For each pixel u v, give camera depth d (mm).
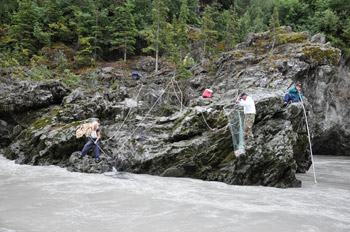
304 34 18953
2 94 15234
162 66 26156
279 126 9250
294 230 4691
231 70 17797
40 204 5812
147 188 7410
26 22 26594
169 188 7512
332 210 5945
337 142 19781
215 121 9938
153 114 12758
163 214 5328
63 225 4699
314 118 17000
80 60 25875
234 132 8797
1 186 7230
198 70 20250
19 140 12141
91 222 4859
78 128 10047
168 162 9547
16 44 24953
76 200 6129
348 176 10828
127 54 29641
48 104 15391
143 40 30500
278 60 16469
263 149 8602
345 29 21062
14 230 4438
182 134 9938
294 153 10258
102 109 12617
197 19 33188
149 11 31719
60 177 8445
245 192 7438
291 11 31859
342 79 19094
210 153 9180
